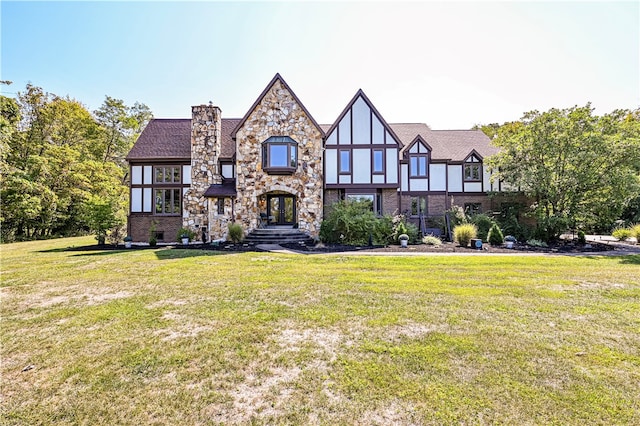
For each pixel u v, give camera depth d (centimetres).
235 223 1680
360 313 532
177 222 1962
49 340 439
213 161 1850
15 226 2562
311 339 432
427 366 356
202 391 316
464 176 2231
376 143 1903
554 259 1100
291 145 1753
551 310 546
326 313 534
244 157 1773
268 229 1805
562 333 448
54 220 2697
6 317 530
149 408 290
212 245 1536
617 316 518
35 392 318
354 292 666
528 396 300
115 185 2628
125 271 895
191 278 802
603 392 307
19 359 387
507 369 349
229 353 394
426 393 305
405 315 522
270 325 483
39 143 2666
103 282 766
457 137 2495
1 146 2264
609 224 2058
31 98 2655
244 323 492
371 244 1554
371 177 1895
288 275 834
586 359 373
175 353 396
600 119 1664
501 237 1570
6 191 2266
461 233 1535
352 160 1898
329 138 1905
